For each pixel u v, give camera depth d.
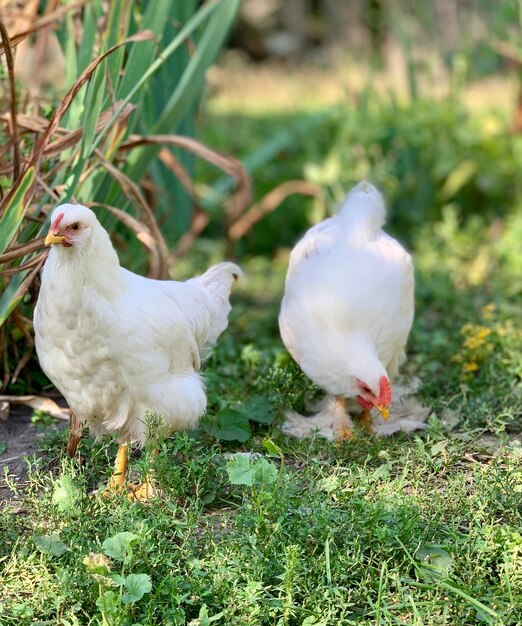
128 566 2.00
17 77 2.80
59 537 2.06
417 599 2.02
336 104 4.53
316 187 3.58
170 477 2.14
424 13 4.25
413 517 2.08
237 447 2.36
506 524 2.12
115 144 2.47
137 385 2.16
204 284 2.35
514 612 1.99
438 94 4.43
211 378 2.56
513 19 3.98
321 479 2.20
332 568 2.04
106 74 2.36
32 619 1.98
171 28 2.80
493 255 3.41
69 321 2.11
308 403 2.52
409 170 3.83
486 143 3.83
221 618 1.98
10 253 2.29
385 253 2.41
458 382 2.59
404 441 2.39
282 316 2.44
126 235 2.88
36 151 2.29
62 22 2.66
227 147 4.45
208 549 2.06
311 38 7.26
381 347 2.41
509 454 2.29
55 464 2.31
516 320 2.89
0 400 2.47
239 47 7.38
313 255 2.43
